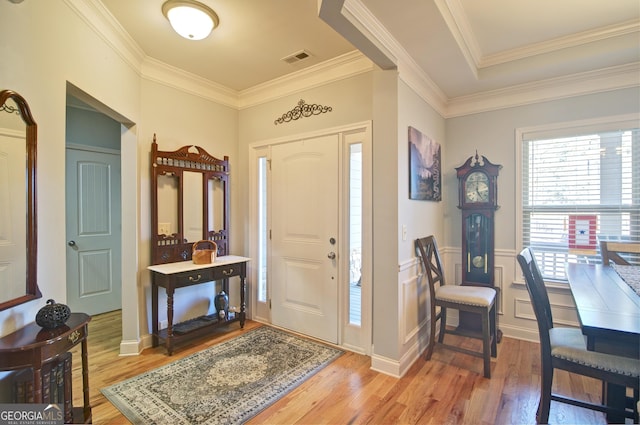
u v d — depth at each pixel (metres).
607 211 2.73
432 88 2.96
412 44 2.27
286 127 3.25
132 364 2.54
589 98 2.78
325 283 2.99
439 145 3.27
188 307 3.23
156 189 2.89
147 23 2.26
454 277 3.46
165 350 2.79
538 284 2.10
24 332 1.46
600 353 1.53
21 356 1.35
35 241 1.57
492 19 2.22
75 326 1.60
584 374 1.57
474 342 3.01
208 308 3.41
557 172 2.93
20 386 1.46
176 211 3.07
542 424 1.68
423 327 2.87
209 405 2.00
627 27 2.27
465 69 2.66
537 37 2.46
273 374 2.38
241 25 2.28
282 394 2.12
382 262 2.47
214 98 3.41
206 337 3.07
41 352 1.38
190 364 2.53
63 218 1.79
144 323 2.83
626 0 2.01
